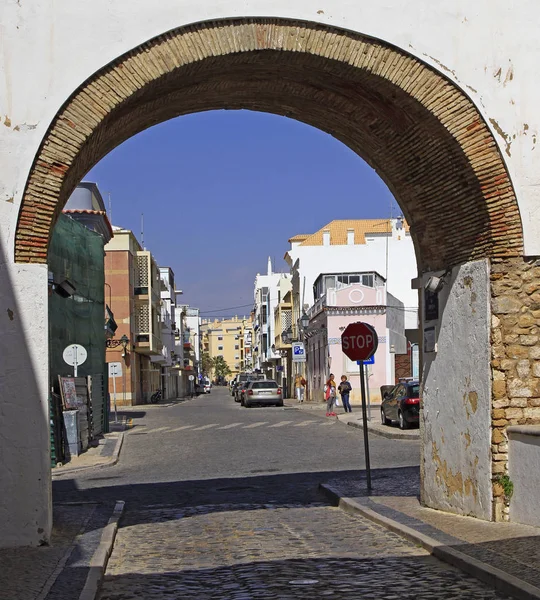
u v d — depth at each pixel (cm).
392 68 1020
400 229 6831
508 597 689
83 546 929
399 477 1547
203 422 3559
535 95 1037
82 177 1127
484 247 1055
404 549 917
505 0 1041
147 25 970
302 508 1266
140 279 6047
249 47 990
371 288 4878
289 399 7106
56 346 2283
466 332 1080
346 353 1417
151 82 977
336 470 1725
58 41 956
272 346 9212
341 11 1005
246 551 945
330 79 1074
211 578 812
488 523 1007
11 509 920
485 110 1027
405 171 1177
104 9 966
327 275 5441
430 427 1180
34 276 934
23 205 939
